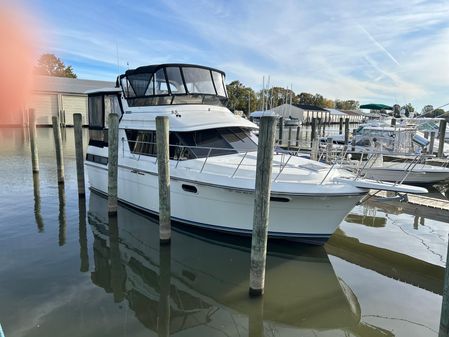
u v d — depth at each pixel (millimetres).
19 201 10906
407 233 8547
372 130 16203
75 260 6980
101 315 5199
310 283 6238
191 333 4879
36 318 5043
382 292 5992
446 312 3799
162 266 6836
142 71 9219
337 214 6816
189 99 9172
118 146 9625
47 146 24562
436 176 12883
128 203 9578
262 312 5398
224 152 8273
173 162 8078
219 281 6297
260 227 5438
